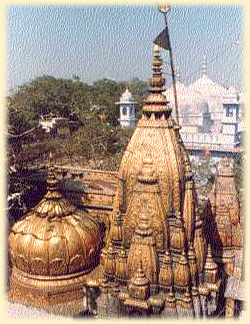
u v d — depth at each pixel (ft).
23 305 59.62
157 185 51.55
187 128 178.40
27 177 83.35
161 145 52.54
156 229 51.03
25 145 98.58
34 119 130.00
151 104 54.44
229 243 64.44
